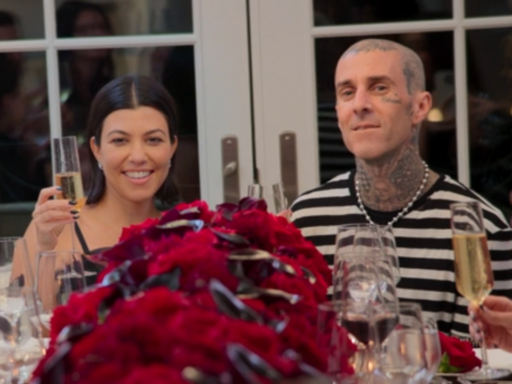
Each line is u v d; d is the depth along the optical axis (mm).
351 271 1765
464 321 2588
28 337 1732
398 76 2604
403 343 1461
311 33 3689
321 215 2732
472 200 2641
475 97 3678
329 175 3729
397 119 2594
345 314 1455
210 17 3705
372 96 2604
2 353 1705
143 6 3713
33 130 3744
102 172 3139
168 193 3201
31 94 3730
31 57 3721
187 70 3732
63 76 3730
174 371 987
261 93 3713
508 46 3646
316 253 1716
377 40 2688
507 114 3666
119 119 3021
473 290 1970
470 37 3664
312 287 1501
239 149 3727
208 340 1031
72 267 1970
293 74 3705
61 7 3707
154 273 1286
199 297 1188
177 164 3746
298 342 1216
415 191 2643
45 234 2814
